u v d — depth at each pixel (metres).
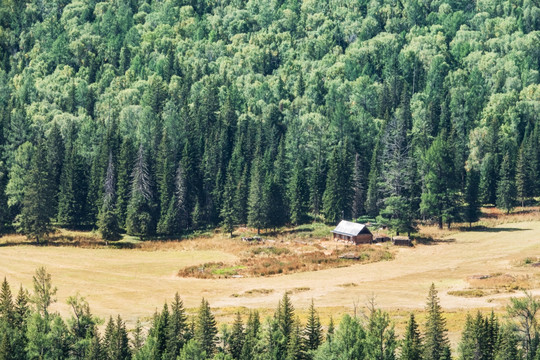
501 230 180.75
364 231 172.50
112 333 98.00
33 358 95.44
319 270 149.88
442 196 184.38
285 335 96.00
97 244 176.75
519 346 92.94
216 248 172.25
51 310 123.62
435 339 90.75
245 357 92.00
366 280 140.62
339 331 91.12
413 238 175.38
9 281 143.00
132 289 138.12
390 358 90.12
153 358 91.94
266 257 160.75
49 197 181.38
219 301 129.12
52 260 160.62
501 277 136.12
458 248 165.12
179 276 147.75
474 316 111.12
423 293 129.88
